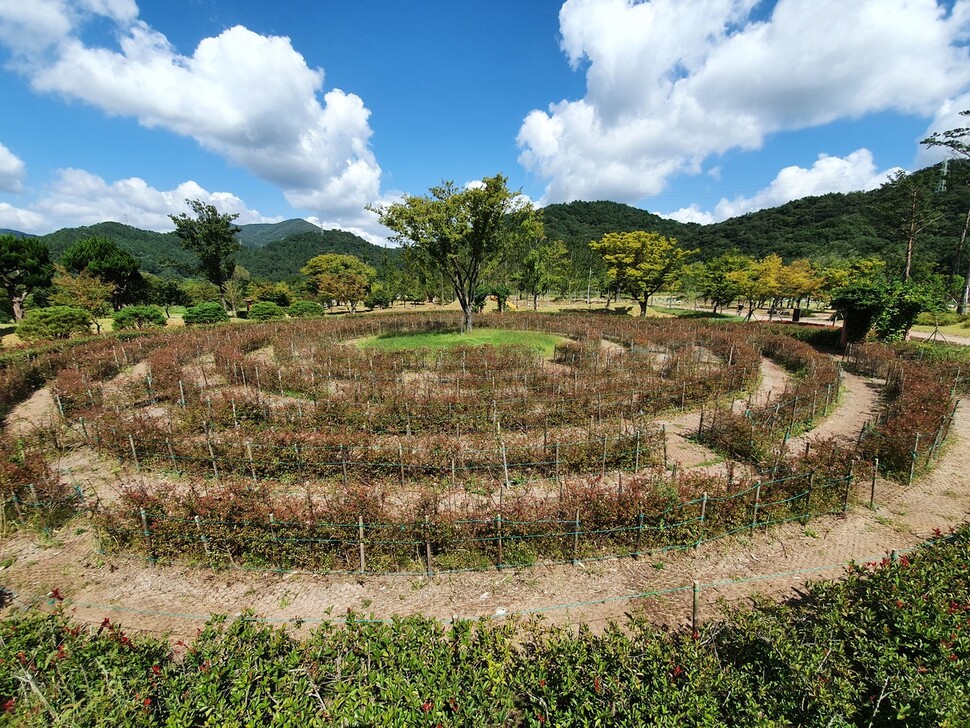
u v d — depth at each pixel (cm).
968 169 4831
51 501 1080
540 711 505
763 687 507
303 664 552
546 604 832
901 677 515
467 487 1230
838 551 970
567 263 8650
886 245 7138
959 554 738
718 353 2800
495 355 2523
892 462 1271
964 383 2052
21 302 5450
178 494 1115
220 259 5803
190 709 482
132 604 834
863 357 2592
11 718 480
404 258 3397
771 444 1404
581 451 1330
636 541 964
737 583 877
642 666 547
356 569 908
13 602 841
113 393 1877
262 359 2770
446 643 589
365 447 1334
